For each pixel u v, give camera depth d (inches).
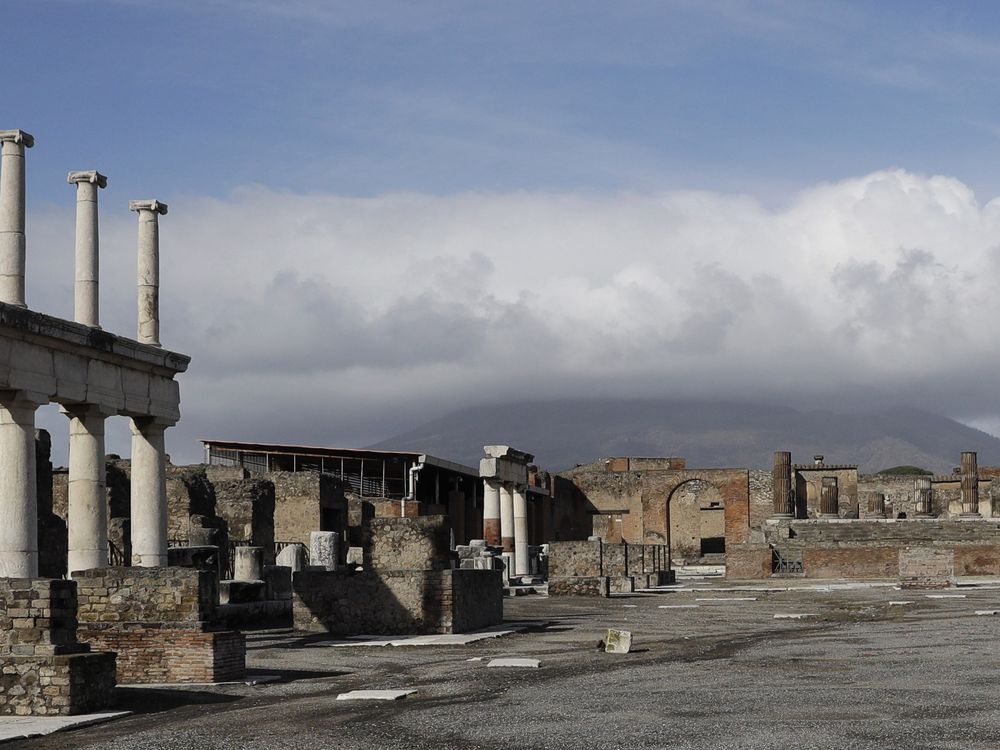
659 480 3929.6
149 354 1197.7
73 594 716.0
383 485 2787.9
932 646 987.9
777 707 647.1
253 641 1123.9
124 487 1694.1
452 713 658.2
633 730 585.6
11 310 1003.3
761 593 1966.0
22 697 685.9
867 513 3454.7
